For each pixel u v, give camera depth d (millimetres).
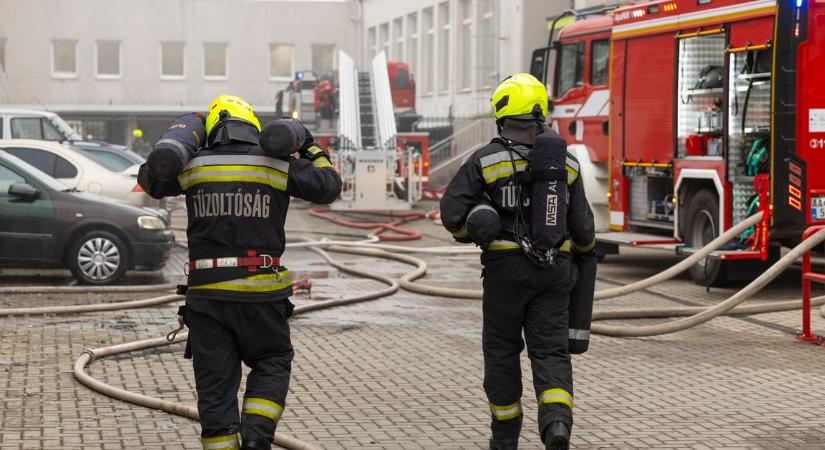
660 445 6375
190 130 5172
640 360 9016
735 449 6301
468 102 40562
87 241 13320
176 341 9445
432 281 14531
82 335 9883
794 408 7328
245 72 53000
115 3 52094
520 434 6566
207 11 52625
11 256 13250
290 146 5070
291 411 7156
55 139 20641
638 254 18406
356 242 18812
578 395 7707
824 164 12352
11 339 9625
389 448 6277
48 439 6336
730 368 8688
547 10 34812
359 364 8758
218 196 5109
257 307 5090
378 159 25141
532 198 5691
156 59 52469
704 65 13625
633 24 14781
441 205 5852
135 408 7094
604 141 16078
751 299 12555
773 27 12242
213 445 5074
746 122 12734
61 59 52000
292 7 53188
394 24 49281
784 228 12367
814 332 10336
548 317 5762
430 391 7777
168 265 16062
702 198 13555
